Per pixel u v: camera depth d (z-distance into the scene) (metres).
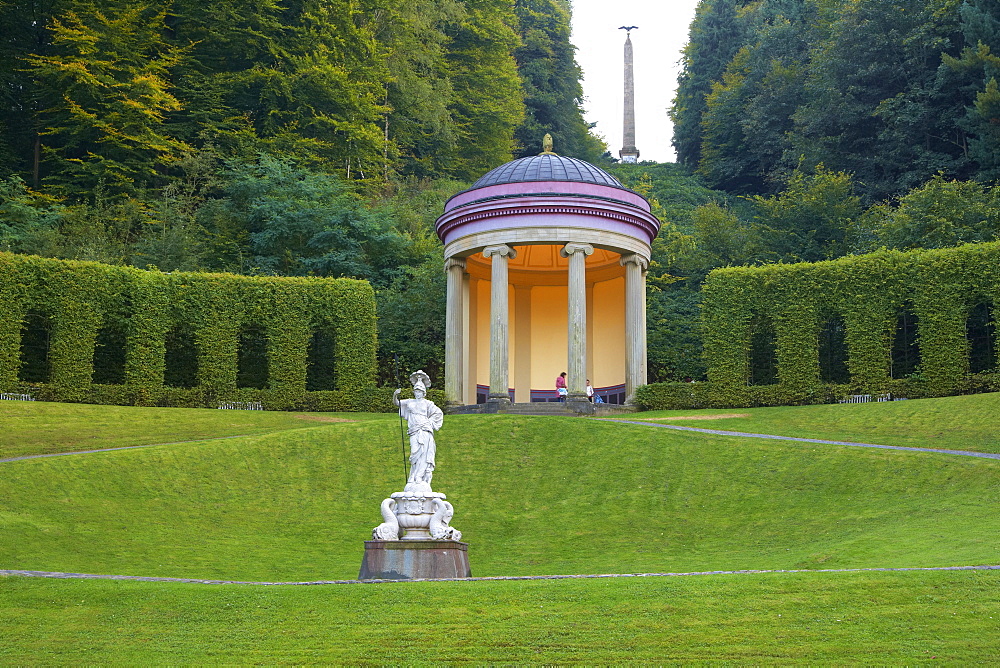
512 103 104.31
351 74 85.69
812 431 41.66
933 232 62.59
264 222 71.19
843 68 88.00
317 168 81.44
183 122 80.31
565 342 59.38
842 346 62.72
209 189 76.69
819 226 75.75
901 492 32.44
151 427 43.41
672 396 51.72
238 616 20.31
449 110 96.44
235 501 35.34
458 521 34.31
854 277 51.25
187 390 52.09
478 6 104.50
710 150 120.00
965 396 43.06
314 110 82.69
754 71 113.56
